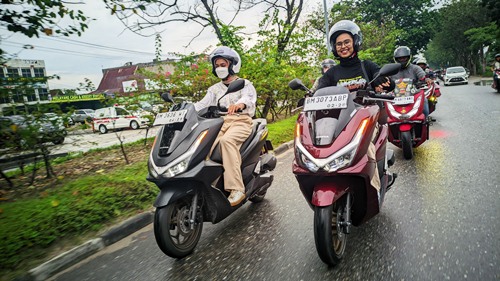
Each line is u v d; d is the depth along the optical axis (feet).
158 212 11.14
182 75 35.78
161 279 10.61
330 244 9.57
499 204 13.21
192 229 11.91
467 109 42.63
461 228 11.64
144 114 32.60
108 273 11.32
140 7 19.30
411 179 17.42
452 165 19.04
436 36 188.75
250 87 14.75
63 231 13.50
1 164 20.53
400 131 21.40
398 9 149.07
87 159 30.89
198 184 11.92
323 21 81.46
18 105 17.70
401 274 9.43
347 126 10.23
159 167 11.34
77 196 16.87
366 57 58.29
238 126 13.58
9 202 17.76
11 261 11.50
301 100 12.73
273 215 14.71
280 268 10.43
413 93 22.52
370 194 10.50
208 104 15.11
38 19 17.02
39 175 24.54
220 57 14.52
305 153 10.08
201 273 10.68
